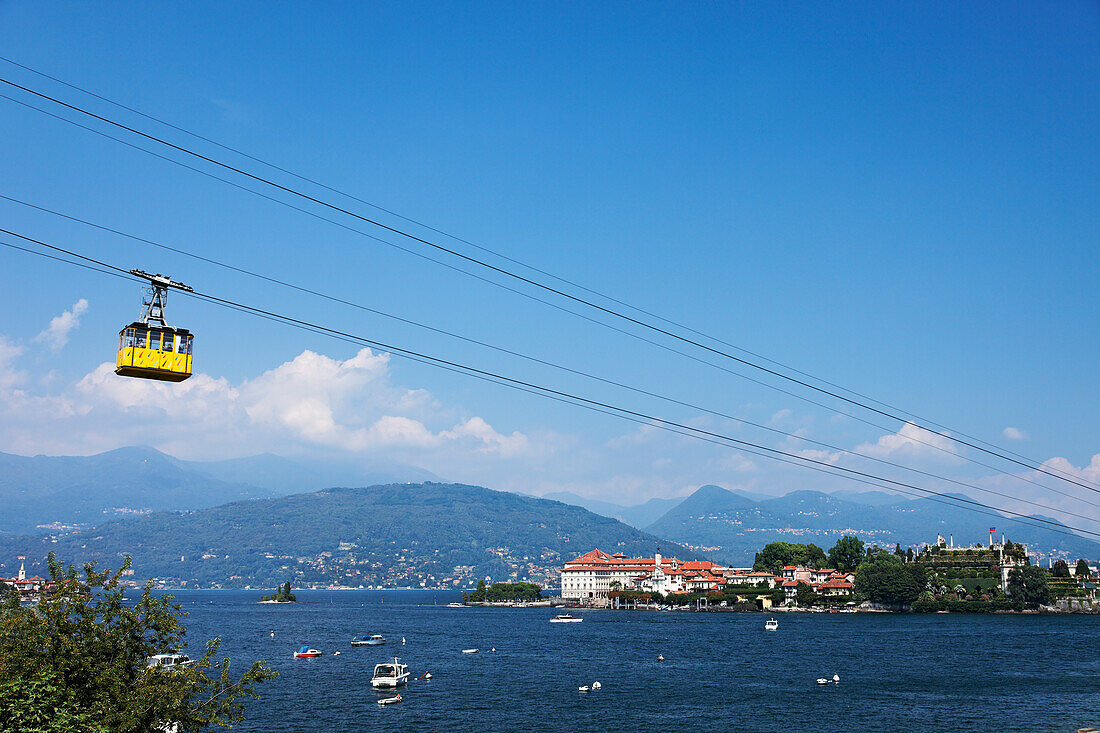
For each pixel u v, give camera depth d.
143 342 59.66
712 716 129.00
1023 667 189.12
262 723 123.06
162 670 59.16
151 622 60.38
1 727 49.22
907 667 189.62
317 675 173.75
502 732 117.81
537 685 160.50
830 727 121.38
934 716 129.25
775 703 140.12
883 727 121.50
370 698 144.00
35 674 52.72
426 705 137.62
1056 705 138.75
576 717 128.00
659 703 140.12
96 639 58.09
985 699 144.38
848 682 164.88
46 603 57.31
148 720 56.50
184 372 61.03
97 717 52.97
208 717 62.16
